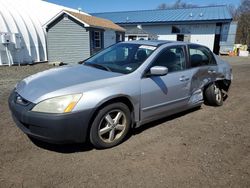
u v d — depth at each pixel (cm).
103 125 348
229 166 317
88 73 379
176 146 369
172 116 504
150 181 281
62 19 1873
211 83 555
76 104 310
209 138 401
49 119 301
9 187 262
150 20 3284
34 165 305
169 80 424
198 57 512
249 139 402
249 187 275
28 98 319
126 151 349
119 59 435
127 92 357
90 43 1881
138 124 393
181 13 3447
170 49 447
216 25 3023
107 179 282
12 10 1811
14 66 1580
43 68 1491
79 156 331
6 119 457
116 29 2267
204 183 280
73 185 269
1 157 320
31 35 1833
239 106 596
